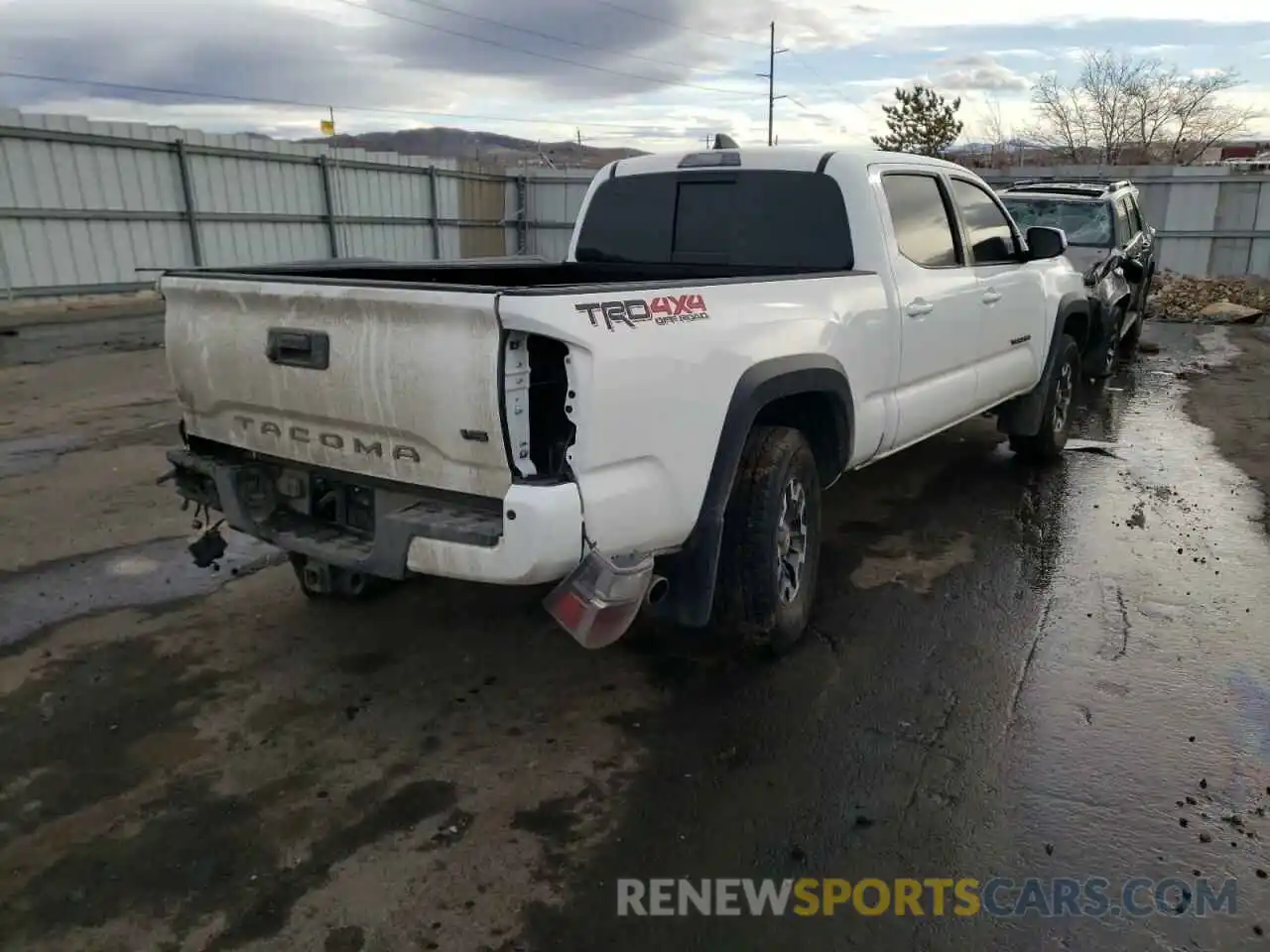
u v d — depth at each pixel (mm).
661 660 3975
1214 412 8766
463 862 2750
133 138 17141
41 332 13914
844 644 4113
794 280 3900
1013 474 6711
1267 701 3623
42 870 2703
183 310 3676
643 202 5188
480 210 25578
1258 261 21391
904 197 4836
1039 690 3711
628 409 2994
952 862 2758
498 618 4371
